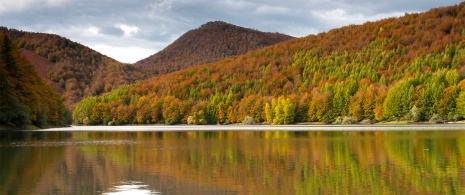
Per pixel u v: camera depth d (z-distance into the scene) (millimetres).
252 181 29891
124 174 33062
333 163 37781
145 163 39188
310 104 174375
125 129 143625
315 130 108250
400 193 25766
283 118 175750
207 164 38219
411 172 32500
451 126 114750
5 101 97312
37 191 27047
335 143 58656
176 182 29828
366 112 157125
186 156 44656
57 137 79062
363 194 25688
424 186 27469
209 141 67875
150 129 141875
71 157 44000
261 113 192625
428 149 47844
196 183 29391
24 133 89938
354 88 176125
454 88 137250
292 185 28422
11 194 26234
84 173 33562
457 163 36625
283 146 55156
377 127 119125
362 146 53000
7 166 37375
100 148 54688
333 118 168625
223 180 30328
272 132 100938
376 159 39938
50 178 31375
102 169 35562
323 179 30250
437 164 36219
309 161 39344
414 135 73562
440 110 138500
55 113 135625
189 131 117812
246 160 40719
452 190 26297
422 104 142000
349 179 30109
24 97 105562
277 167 35938
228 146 56625
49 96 132375
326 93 171000
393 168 34469
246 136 82875
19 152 49000
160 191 27141
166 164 38469
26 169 35625
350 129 109688
